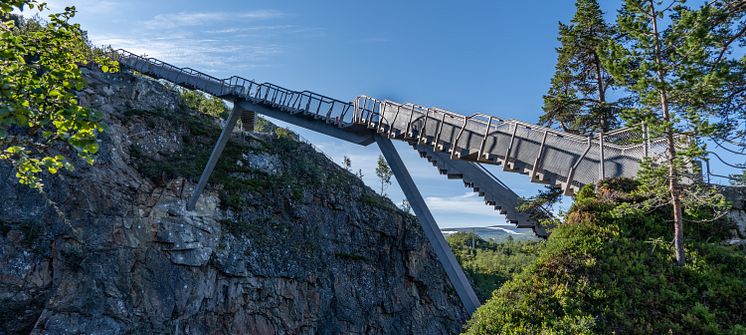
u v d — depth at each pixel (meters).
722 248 14.32
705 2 14.84
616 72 14.11
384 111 27.70
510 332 12.27
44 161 9.32
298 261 42.41
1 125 8.44
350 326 44.47
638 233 15.21
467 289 24.03
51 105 9.20
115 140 36.69
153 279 33.06
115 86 41.16
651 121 13.06
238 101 37.44
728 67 13.36
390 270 51.41
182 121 44.34
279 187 46.03
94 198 32.97
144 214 35.00
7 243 29.38
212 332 35.41
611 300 12.43
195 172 40.34
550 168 18.70
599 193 16.67
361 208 52.25
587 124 29.05
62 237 31.08
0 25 9.54
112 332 29.58
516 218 24.55
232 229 39.66
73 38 10.77
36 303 29.47
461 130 22.41
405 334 49.09
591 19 27.56
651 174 13.46
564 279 13.50
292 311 40.38
